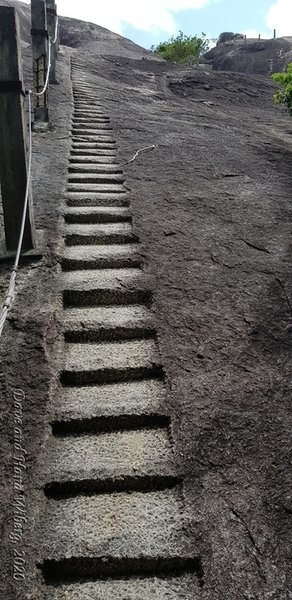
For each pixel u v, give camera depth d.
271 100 11.80
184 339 2.95
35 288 3.24
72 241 3.94
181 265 3.71
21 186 3.44
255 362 2.82
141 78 11.80
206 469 2.17
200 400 2.52
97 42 21.38
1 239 3.77
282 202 5.04
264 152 6.92
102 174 5.38
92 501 2.06
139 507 2.04
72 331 2.95
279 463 2.21
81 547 1.85
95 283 3.37
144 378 2.73
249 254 3.95
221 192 5.18
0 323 2.25
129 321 3.04
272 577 1.78
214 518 1.97
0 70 3.19
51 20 8.70
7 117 3.29
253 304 3.33
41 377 2.56
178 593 1.76
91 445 2.30
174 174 5.58
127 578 1.83
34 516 1.93
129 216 4.38
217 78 12.81
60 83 9.16
